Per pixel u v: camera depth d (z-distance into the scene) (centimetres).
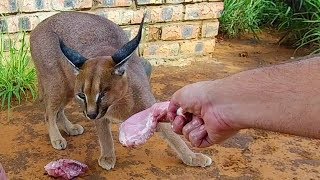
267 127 41
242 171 119
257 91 42
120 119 118
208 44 183
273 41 212
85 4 163
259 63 188
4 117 139
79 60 110
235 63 186
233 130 47
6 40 156
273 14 222
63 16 128
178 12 174
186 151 119
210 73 175
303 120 39
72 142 129
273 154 127
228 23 211
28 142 128
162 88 161
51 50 123
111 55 117
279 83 40
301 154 127
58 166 113
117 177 114
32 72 152
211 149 127
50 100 125
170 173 117
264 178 116
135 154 124
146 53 175
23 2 155
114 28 132
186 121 56
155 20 172
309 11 203
